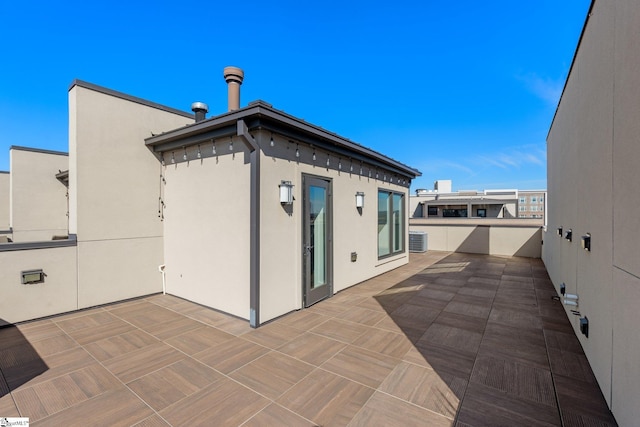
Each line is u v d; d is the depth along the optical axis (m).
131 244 5.14
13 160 8.17
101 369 2.84
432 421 2.10
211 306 4.64
